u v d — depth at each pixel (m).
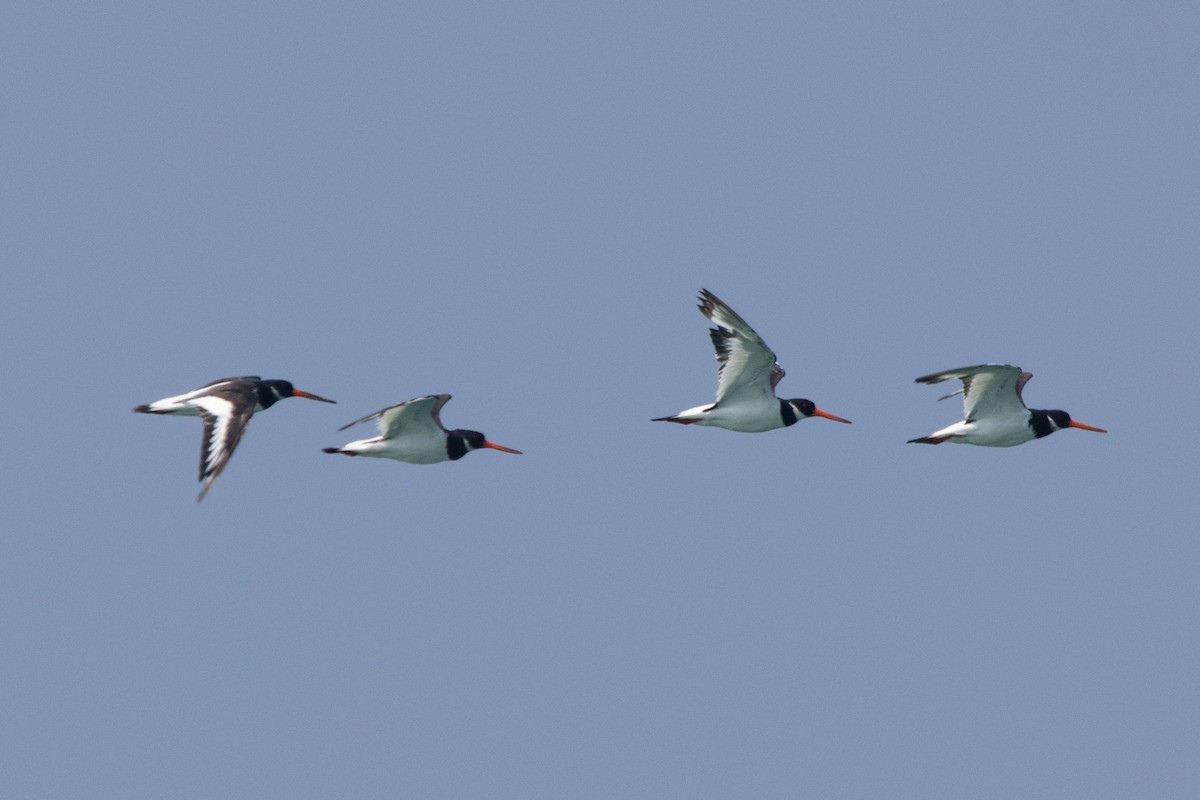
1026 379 48.91
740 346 47.91
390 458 48.44
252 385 47.81
